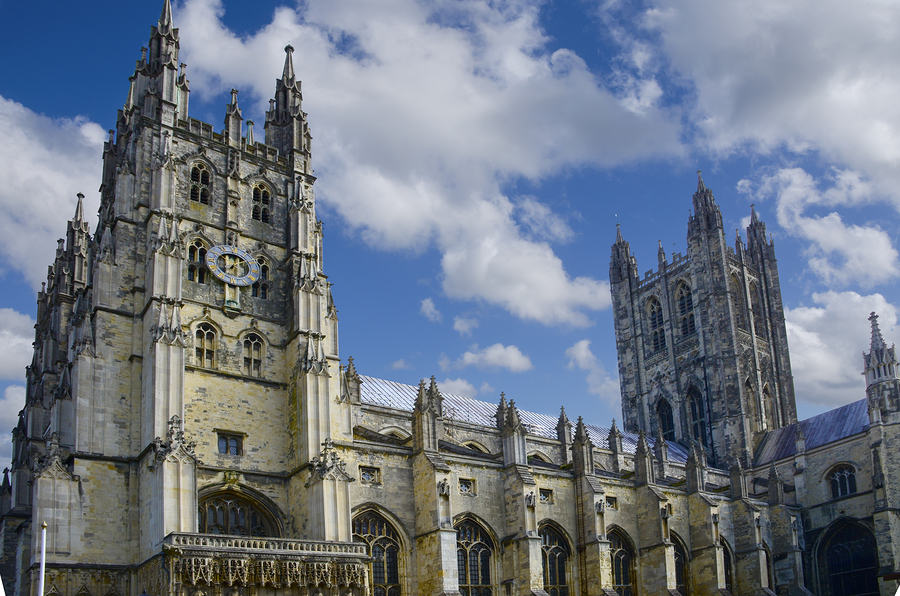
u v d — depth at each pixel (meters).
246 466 73.44
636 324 166.38
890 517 110.31
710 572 100.25
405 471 80.75
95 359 69.88
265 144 90.25
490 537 85.00
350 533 70.38
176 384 68.19
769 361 156.62
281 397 78.06
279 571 62.31
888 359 117.75
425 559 77.25
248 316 79.50
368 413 99.56
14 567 79.38
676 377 153.88
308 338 78.19
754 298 160.62
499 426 96.00
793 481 126.50
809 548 120.31
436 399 94.06
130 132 84.94
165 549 58.84
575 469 93.56
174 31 86.50
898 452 113.25
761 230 169.50
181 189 80.31
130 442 69.31
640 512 98.25
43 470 63.94
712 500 104.00
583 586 89.50
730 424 142.38
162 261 72.44
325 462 71.12
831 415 135.38
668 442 149.88
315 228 87.50
